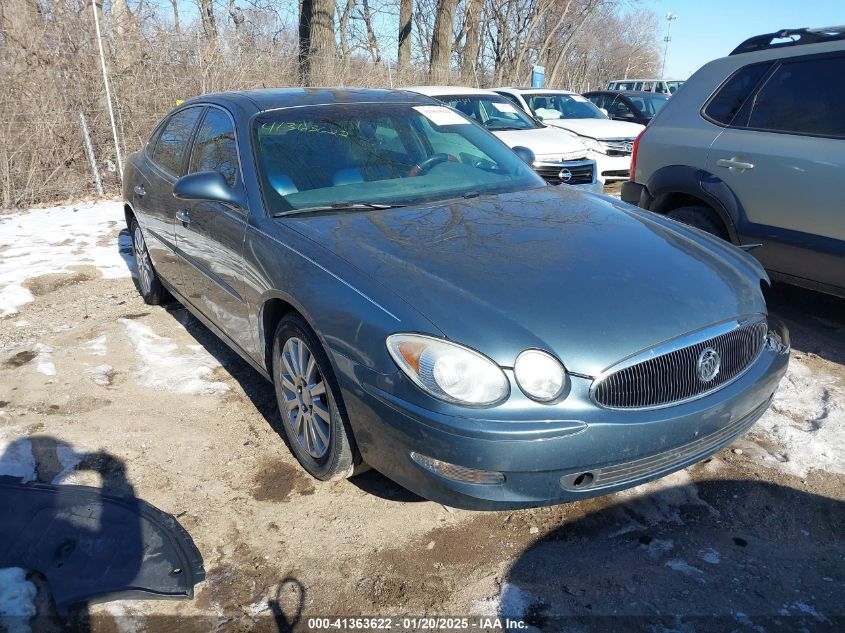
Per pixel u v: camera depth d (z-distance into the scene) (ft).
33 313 17.24
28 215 27.96
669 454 8.54
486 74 75.15
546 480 7.92
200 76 34.88
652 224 11.22
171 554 8.82
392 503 9.92
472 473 7.95
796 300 17.58
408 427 8.07
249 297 11.12
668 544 9.08
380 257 9.39
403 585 8.45
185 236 13.58
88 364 14.28
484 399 7.78
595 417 7.90
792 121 14.83
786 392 12.82
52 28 30.48
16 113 29.58
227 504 9.93
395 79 50.24
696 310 8.80
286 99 13.37
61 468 10.69
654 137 17.76
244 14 41.04
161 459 10.96
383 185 11.87
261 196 11.28
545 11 76.02
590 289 8.76
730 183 15.69
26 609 7.93
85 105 31.42
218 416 12.26
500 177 12.96
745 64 16.29
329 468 9.75
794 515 9.61
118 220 26.89
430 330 8.07
